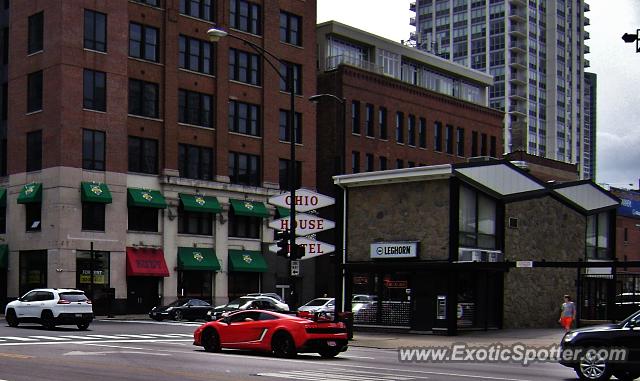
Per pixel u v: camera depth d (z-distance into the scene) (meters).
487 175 37.09
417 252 35.69
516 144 75.94
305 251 30.09
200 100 59.78
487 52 159.00
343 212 38.66
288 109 65.38
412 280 35.84
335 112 68.44
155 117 56.88
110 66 54.28
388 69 75.69
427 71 80.94
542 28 162.25
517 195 38.97
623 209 81.94
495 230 38.16
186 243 57.59
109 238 53.25
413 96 75.94
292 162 30.83
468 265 33.84
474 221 36.75
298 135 65.62
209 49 60.69
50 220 51.78
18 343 27.44
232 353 24.19
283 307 44.31
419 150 76.25
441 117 79.25
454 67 82.94
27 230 53.69
